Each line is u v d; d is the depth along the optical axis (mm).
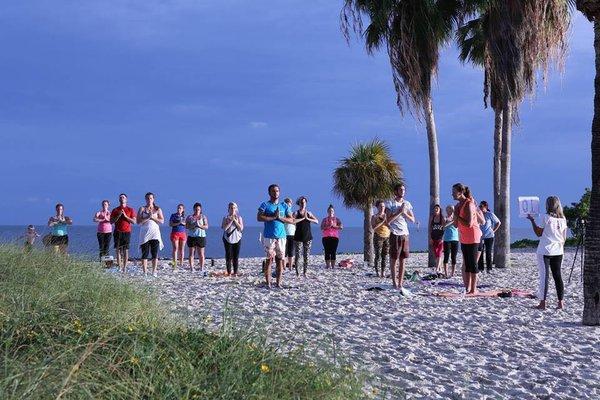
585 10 10000
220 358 5262
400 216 14547
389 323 9828
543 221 11820
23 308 6277
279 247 14711
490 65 23359
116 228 16828
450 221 18109
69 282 8672
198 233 19203
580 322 10305
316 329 9078
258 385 4578
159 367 4895
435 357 7496
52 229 17266
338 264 22734
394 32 22094
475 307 11891
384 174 25797
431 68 21969
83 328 5973
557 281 11828
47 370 3975
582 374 6895
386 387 5539
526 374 6840
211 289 13977
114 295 8445
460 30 26438
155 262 16797
